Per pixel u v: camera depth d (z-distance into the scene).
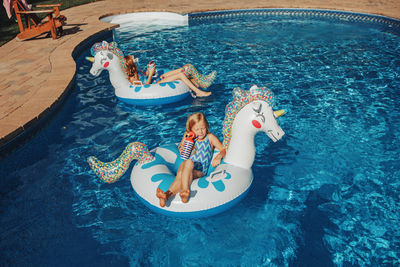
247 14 12.95
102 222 3.78
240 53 9.02
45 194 4.23
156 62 8.41
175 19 12.41
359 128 5.51
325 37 10.36
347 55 8.79
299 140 5.24
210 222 3.72
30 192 4.27
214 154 4.16
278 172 4.55
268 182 4.36
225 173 3.78
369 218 3.79
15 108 5.68
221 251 3.39
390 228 3.66
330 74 7.59
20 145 5.18
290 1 13.79
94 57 6.35
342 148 5.03
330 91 6.77
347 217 3.81
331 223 3.73
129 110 6.18
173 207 3.56
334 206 3.97
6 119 5.32
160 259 3.33
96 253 3.40
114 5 13.89
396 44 9.61
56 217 3.87
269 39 10.22
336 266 3.23
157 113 6.06
